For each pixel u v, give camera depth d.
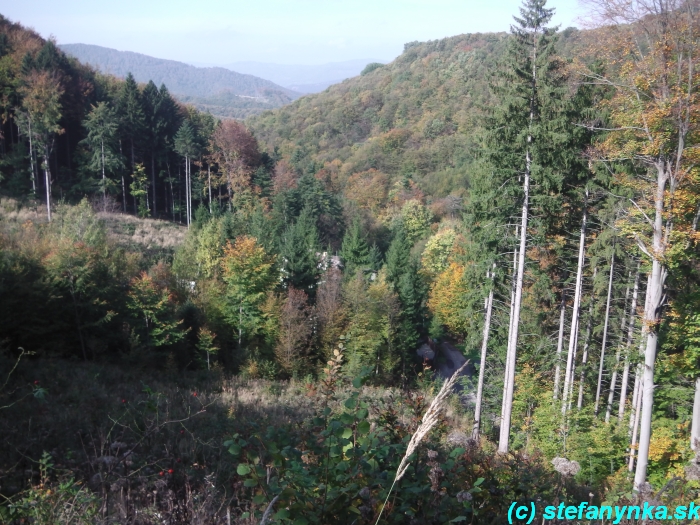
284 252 35.00
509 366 17.53
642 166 12.85
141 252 40.16
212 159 62.00
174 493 4.70
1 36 55.00
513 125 15.76
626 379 19.34
